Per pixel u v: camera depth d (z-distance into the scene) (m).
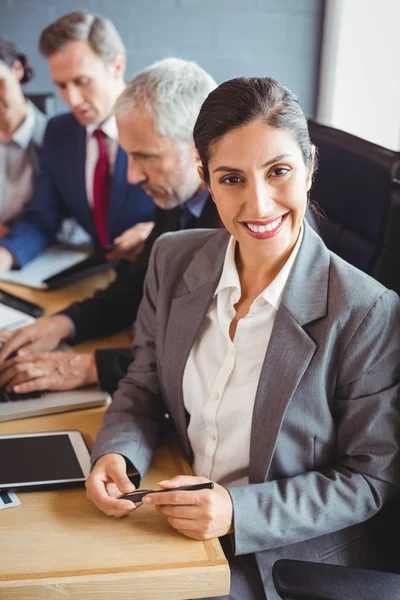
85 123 2.34
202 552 1.11
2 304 1.93
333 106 3.29
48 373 1.55
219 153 1.10
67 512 1.19
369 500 1.23
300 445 1.25
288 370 1.20
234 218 1.14
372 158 1.47
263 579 1.24
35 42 3.17
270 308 1.25
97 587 1.05
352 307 1.19
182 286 1.38
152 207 2.28
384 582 1.02
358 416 1.23
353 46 3.16
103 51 2.25
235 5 3.20
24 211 2.44
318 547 1.28
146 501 1.16
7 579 1.04
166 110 1.58
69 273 2.09
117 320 1.85
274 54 3.29
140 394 1.45
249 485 1.22
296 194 1.11
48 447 1.35
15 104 2.56
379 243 1.47
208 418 1.30
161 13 3.18
